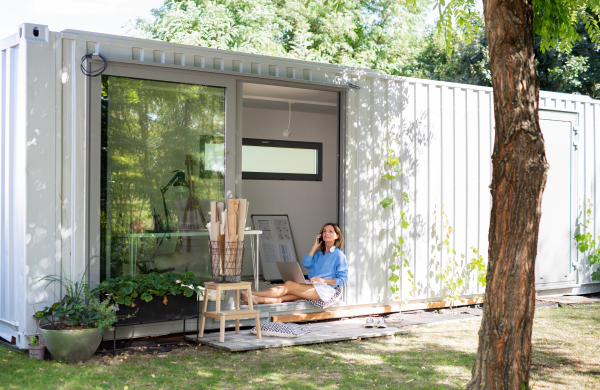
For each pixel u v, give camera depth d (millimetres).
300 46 14430
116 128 4754
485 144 7273
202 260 5141
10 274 4688
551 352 4734
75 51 4621
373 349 4773
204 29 13562
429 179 6730
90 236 4590
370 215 6234
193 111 5137
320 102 8594
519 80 2887
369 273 6223
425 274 6664
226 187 5281
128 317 4504
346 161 6047
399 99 6500
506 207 2873
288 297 5738
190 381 3740
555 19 4430
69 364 4133
